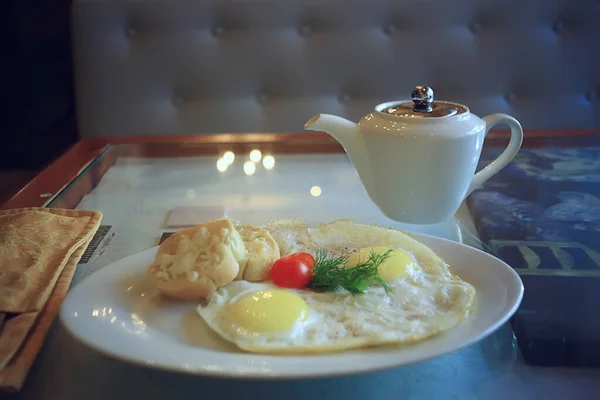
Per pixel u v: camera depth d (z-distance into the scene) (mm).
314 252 384
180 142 719
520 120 1019
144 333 311
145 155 686
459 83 1011
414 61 997
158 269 349
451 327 306
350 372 266
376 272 340
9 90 1258
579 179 572
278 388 299
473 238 453
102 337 295
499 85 1013
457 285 342
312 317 311
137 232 478
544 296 361
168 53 980
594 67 1003
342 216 495
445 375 304
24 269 381
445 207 451
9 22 1198
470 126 420
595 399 284
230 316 311
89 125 999
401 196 446
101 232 475
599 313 344
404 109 441
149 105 996
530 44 995
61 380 302
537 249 427
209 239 349
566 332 327
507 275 354
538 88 1014
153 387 301
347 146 454
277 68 993
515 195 535
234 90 1001
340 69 997
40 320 339
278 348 286
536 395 289
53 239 430
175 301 344
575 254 420
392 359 276
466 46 994
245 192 577
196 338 308
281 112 1007
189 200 557
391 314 314
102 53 974
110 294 343
